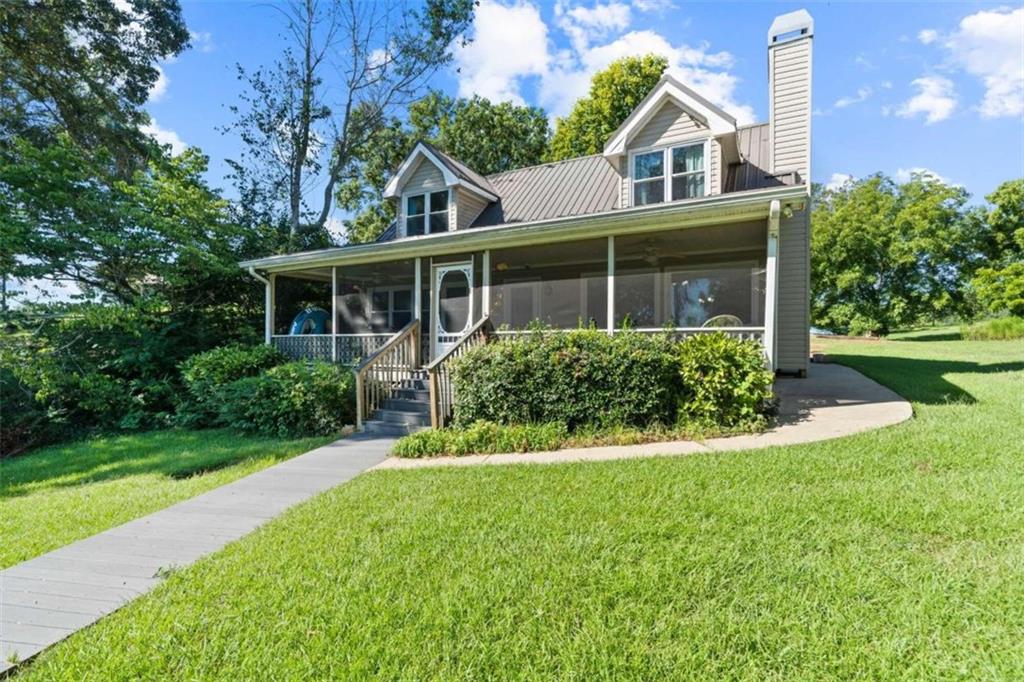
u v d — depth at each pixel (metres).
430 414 7.75
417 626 2.43
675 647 2.19
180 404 9.91
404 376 9.42
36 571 3.29
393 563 3.08
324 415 8.21
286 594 2.79
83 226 10.61
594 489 4.19
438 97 24.83
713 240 9.19
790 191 6.42
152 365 10.70
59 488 5.93
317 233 17.33
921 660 2.04
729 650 2.16
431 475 5.04
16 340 9.73
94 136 15.14
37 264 10.27
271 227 15.79
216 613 2.65
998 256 25.06
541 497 4.10
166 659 2.31
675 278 9.84
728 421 6.14
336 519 3.91
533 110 26.20
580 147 24.11
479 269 10.69
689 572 2.78
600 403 6.45
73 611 2.78
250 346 11.75
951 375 9.75
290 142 17.91
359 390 8.19
